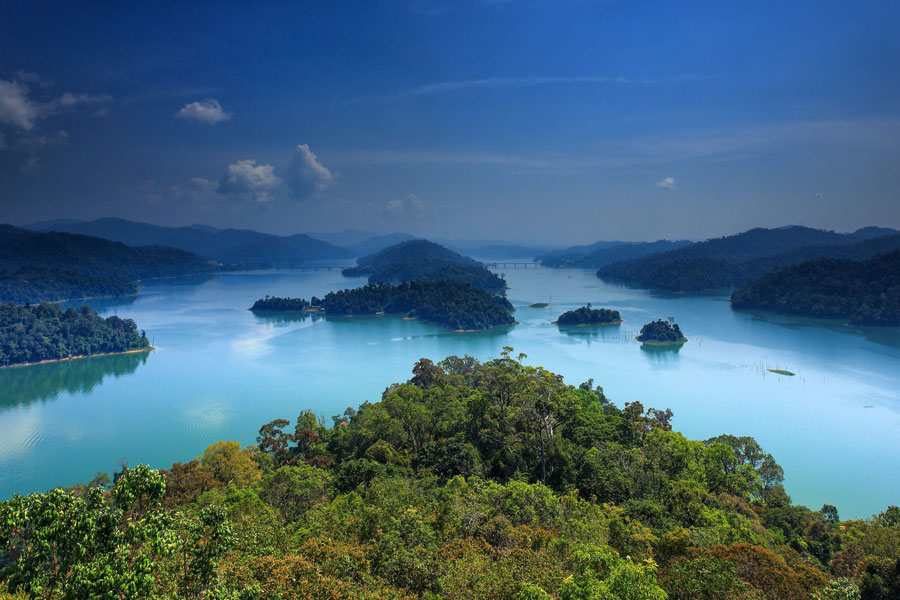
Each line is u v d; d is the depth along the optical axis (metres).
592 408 111.88
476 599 35.47
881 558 49.56
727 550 42.94
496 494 57.78
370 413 100.69
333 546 40.62
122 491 24.89
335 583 33.91
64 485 131.00
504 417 94.00
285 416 178.38
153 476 25.56
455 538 46.31
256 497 61.91
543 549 42.56
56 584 23.14
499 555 43.16
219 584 27.80
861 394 189.38
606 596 30.78
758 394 191.38
